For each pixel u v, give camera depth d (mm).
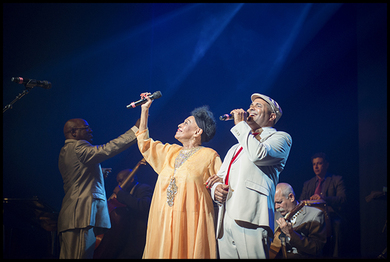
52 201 5020
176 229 2938
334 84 6273
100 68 5539
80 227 3344
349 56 6223
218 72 6578
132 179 4527
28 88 3465
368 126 5195
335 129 6172
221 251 2771
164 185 3135
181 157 3209
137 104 3555
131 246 4277
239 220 2604
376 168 5020
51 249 3840
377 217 4863
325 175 5133
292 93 6480
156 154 3357
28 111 5105
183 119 6285
